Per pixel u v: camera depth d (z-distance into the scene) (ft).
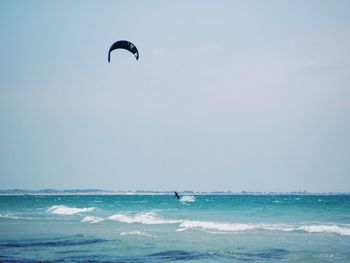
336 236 89.04
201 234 92.17
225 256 66.39
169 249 72.59
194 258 64.44
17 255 66.80
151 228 104.94
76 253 68.74
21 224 116.26
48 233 94.48
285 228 101.71
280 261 62.49
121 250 71.36
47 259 63.26
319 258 64.34
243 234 92.38
